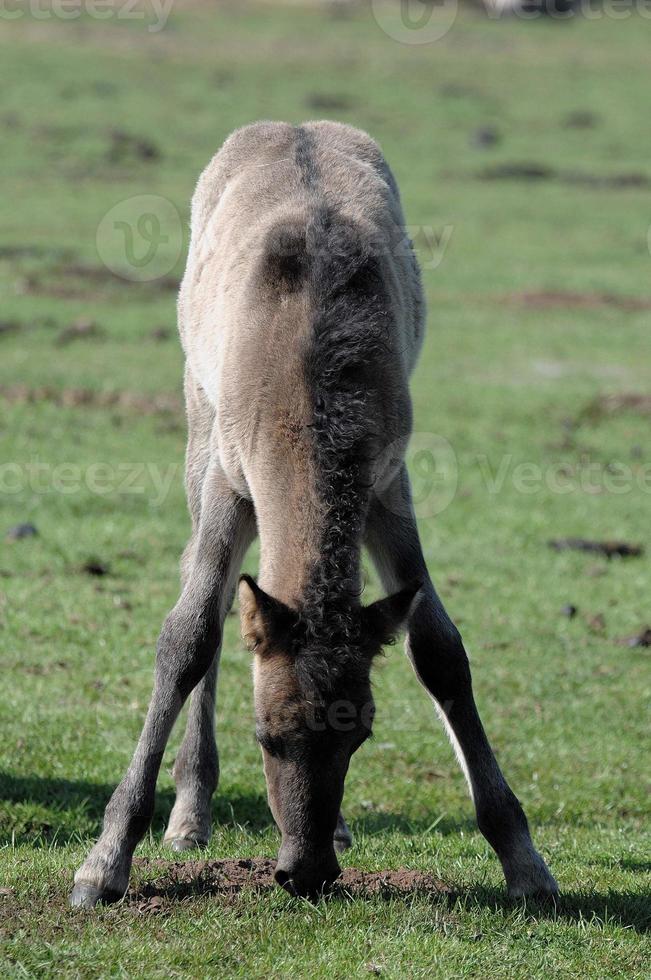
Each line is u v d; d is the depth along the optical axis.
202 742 19.88
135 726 25.16
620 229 92.06
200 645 16.30
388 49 147.38
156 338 61.34
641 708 29.64
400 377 16.00
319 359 15.17
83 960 13.72
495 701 29.44
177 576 35.56
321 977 13.86
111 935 14.39
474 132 118.44
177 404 52.06
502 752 26.61
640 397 57.41
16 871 16.41
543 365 62.25
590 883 17.59
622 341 67.00
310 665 13.37
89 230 79.25
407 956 14.49
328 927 15.08
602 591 37.91
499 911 15.73
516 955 14.73
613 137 121.56
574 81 141.00
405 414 16.00
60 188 89.06
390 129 116.81
